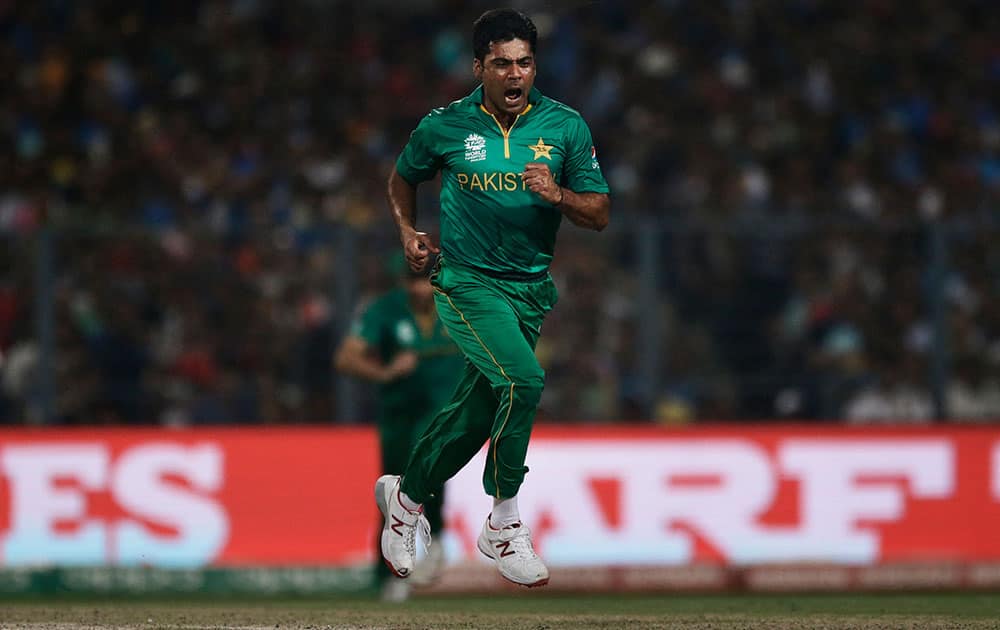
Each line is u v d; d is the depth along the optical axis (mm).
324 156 60219
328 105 62531
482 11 66625
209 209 57125
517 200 19547
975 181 61531
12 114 61594
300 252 40625
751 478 38750
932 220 41594
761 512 38719
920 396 41469
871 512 39031
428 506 32656
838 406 41281
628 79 63656
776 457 38875
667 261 40875
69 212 57281
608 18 65875
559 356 40781
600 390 40500
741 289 41125
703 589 38219
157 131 60750
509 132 19594
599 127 61688
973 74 67125
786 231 41250
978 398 41406
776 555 38594
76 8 65500
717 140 61094
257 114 61844
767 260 41219
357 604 32281
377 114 62375
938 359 41344
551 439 38188
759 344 41156
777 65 65062
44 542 37406
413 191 20594
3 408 39562
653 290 40531
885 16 68188
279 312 40656
